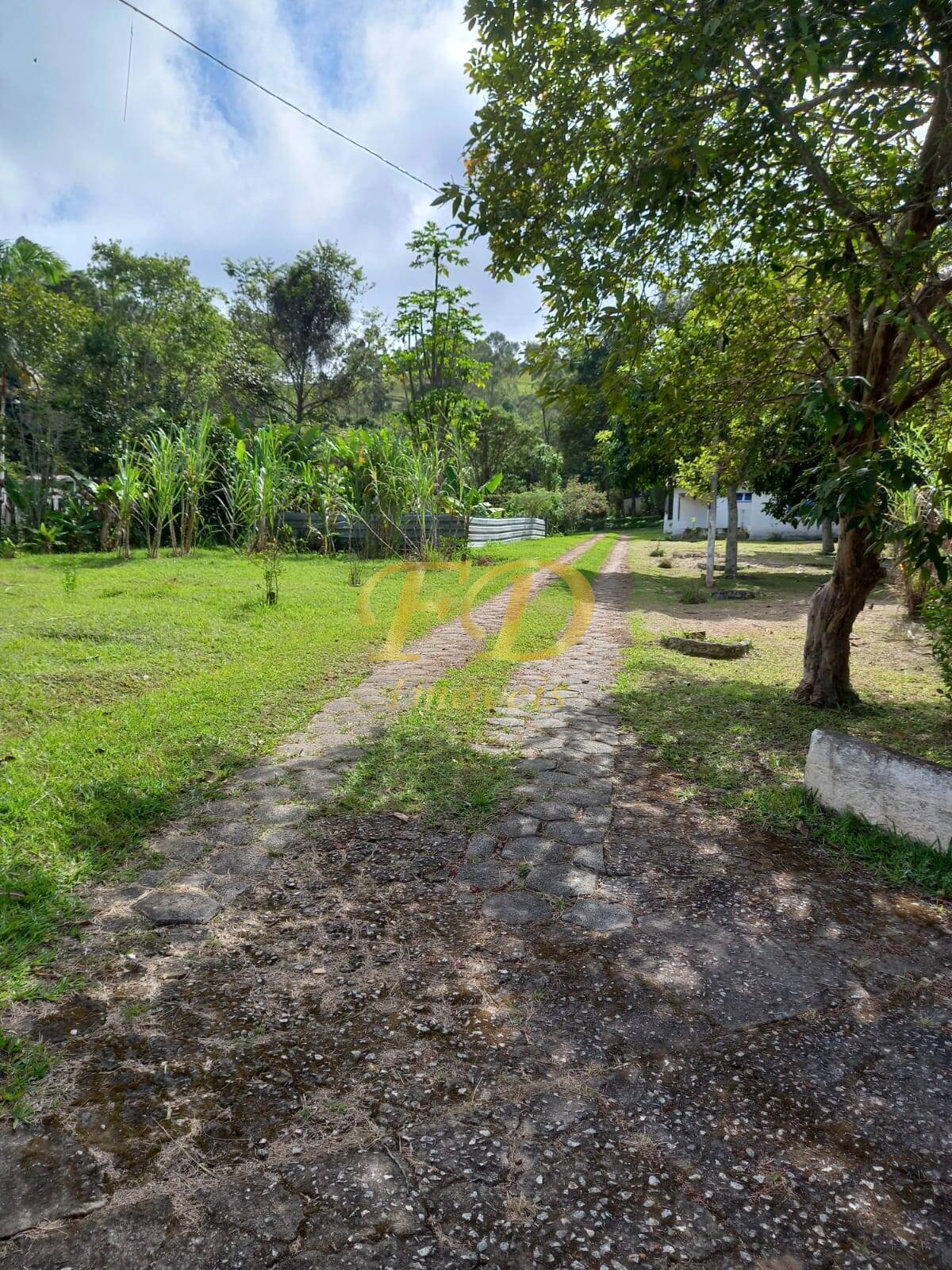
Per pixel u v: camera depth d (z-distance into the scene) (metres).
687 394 5.25
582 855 3.25
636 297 4.03
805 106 3.61
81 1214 1.54
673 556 22.72
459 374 18.72
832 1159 1.74
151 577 11.10
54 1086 1.87
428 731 4.80
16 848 2.99
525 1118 1.83
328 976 2.37
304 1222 1.53
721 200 4.14
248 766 4.10
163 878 2.93
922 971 2.51
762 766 4.39
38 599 8.78
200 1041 2.05
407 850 3.23
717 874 3.12
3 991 2.20
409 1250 1.48
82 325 20.48
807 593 13.61
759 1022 2.22
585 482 49.81
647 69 3.70
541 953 2.53
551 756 4.48
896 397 4.82
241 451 15.92
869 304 3.98
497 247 4.28
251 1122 1.79
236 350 31.84
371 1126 1.79
